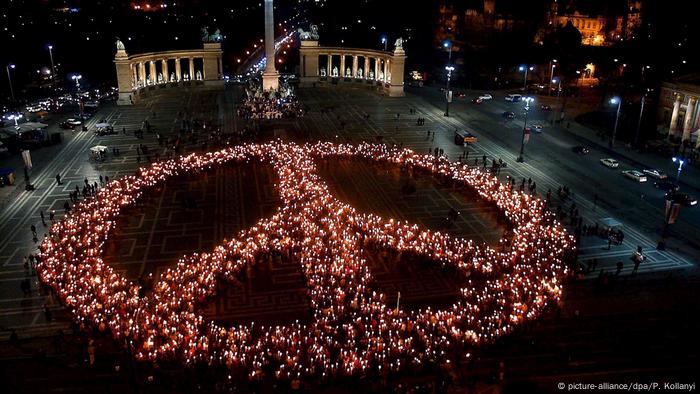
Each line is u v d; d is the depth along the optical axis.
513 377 40.56
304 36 151.75
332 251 57.12
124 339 43.78
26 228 64.62
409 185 78.69
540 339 45.31
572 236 63.09
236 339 44.78
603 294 52.31
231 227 65.94
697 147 96.56
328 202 71.12
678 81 103.75
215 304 50.62
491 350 43.94
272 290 52.84
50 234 61.22
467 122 116.38
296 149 91.25
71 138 100.56
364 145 94.75
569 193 77.62
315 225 62.25
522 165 89.44
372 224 65.50
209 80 148.88
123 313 46.78
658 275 56.22
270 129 107.12
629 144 100.00
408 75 167.25
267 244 60.28
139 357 42.12
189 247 61.12
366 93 145.75
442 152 93.06
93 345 43.81
